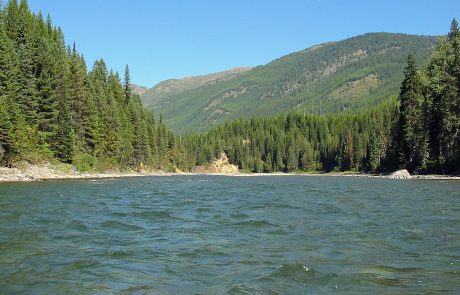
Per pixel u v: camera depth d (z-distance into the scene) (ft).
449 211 86.89
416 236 59.06
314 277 39.37
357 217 78.74
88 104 294.66
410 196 125.29
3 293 35.27
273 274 40.27
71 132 264.72
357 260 45.65
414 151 309.22
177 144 572.10
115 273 41.34
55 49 301.22
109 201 111.24
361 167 469.57
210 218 79.41
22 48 251.60
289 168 627.05
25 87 236.43
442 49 301.02
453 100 267.59
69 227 67.72
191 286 37.19
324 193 142.00
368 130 516.73
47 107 247.29
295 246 53.16
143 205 102.27
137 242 56.39
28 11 332.60
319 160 607.37
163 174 419.74
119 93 393.09
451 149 277.85
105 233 63.05
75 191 142.92
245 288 36.29
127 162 367.04
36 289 36.40
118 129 337.52
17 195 120.06
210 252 50.16
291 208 94.84
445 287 36.42
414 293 34.91
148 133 442.91
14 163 215.72
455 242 55.06
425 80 304.71
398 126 327.47
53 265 44.09
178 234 62.44
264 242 55.93
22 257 47.24
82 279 39.32
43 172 230.89
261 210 91.56
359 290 35.83
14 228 65.46
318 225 69.56
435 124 286.46
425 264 43.98
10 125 207.72
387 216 79.87
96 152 301.22
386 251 49.98
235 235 61.31
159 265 44.32
